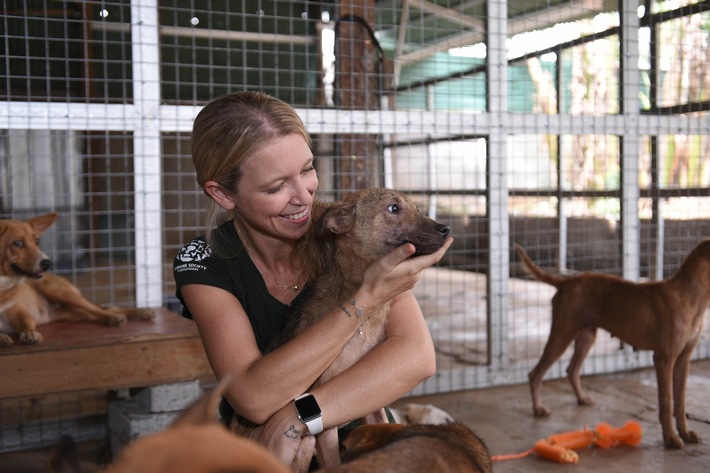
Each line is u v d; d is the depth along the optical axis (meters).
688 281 3.87
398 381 1.93
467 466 1.36
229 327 1.94
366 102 5.19
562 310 4.44
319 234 2.26
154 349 3.62
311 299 2.17
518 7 6.76
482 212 10.45
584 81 6.70
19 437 4.12
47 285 4.08
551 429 4.27
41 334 3.74
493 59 5.19
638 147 5.54
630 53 5.47
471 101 7.89
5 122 4.13
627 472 3.56
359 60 5.51
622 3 5.44
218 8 7.61
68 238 9.44
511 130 5.25
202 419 0.88
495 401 4.87
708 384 5.05
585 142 8.56
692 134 5.76
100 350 3.51
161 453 0.76
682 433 3.99
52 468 1.09
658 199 5.78
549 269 8.70
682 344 3.88
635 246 5.59
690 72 5.98
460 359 5.64
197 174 2.02
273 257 2.14
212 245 2.09
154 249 4.54
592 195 6.31
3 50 6.52
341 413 1.83
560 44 5.98
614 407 4.66
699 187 6.00
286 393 1.79
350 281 2.22
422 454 1.31
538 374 4.54
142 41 4.43
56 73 6.89
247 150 1.88
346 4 5.52
